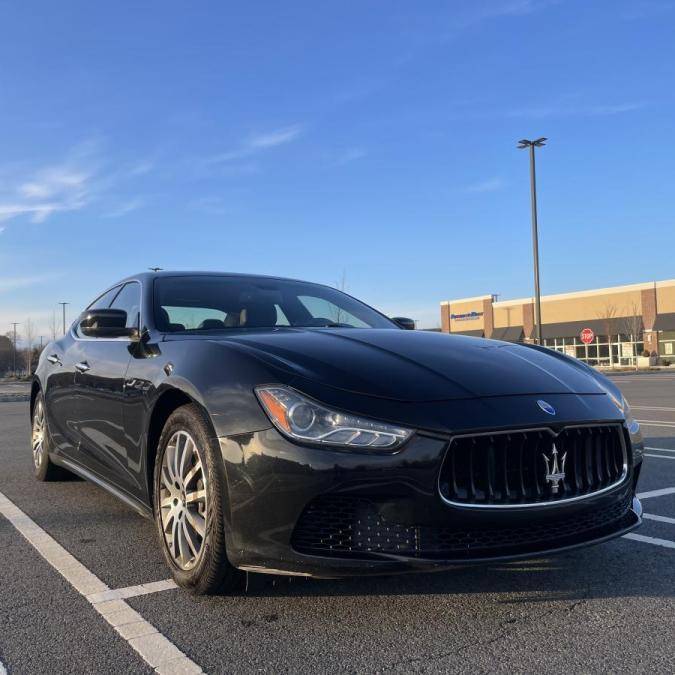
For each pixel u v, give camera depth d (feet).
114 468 12.16
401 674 7.22
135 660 7.55
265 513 8.00
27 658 7.62
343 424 7.89
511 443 8.24
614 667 7.36
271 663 7.45
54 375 15.94
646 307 143.23
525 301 167.32
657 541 11.98
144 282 13.52
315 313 13.83
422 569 7.70
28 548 11.73
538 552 8.17
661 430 28.53
